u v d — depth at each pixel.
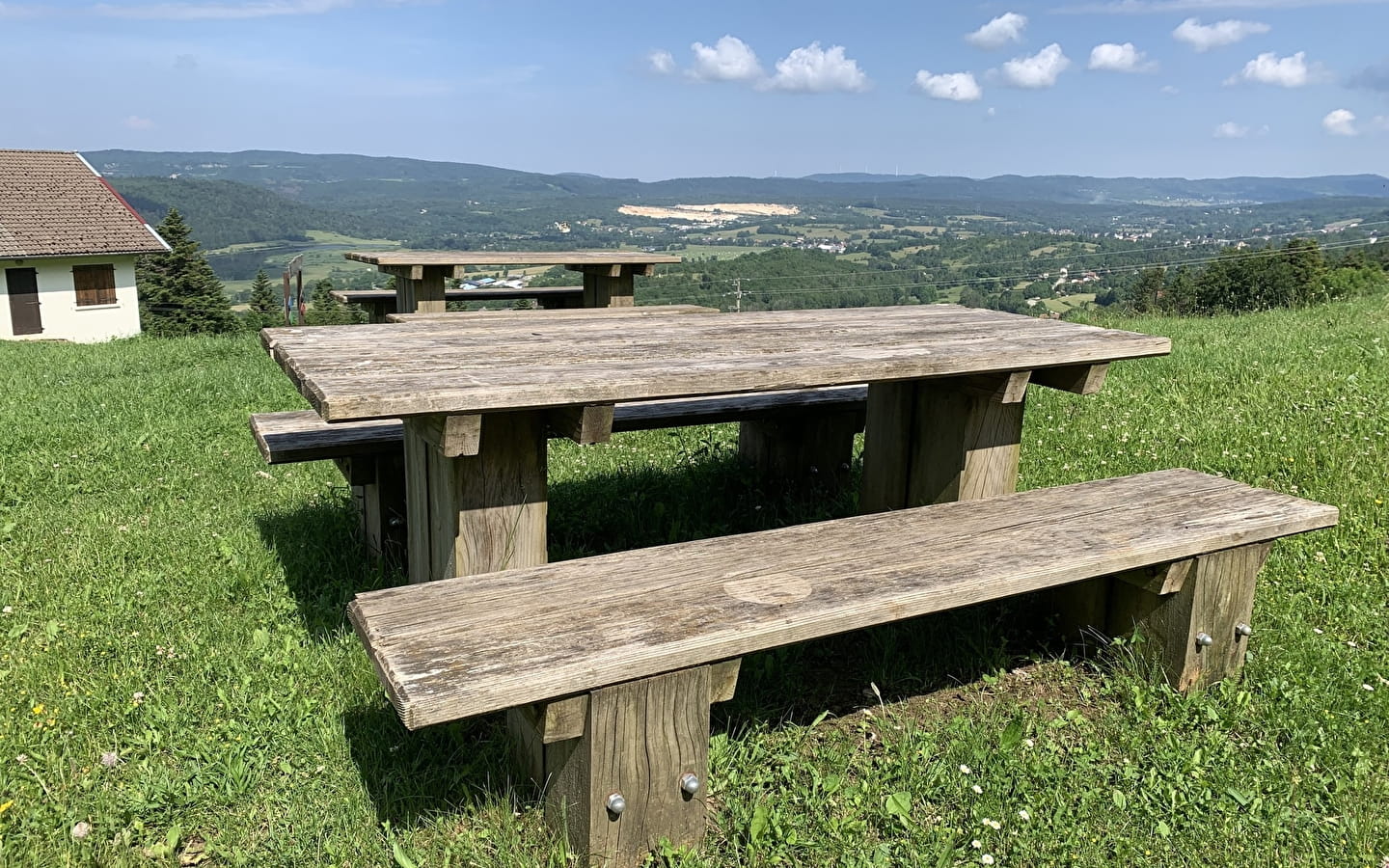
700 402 4.38
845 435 4.78
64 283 25.39
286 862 2.13
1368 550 3.81
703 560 2.54
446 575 2.81
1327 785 2.47
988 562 2.55
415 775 2.42
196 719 2.67
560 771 2.13
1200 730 2.74
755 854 2.19
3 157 26.94
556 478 5.02
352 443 3.58
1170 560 2.75
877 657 3.08
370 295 10.98
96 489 4.96
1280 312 12.18
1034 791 2.42
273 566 3.76
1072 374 3.41
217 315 43.09
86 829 2.19
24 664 2.95
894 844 2.25
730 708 2.76
